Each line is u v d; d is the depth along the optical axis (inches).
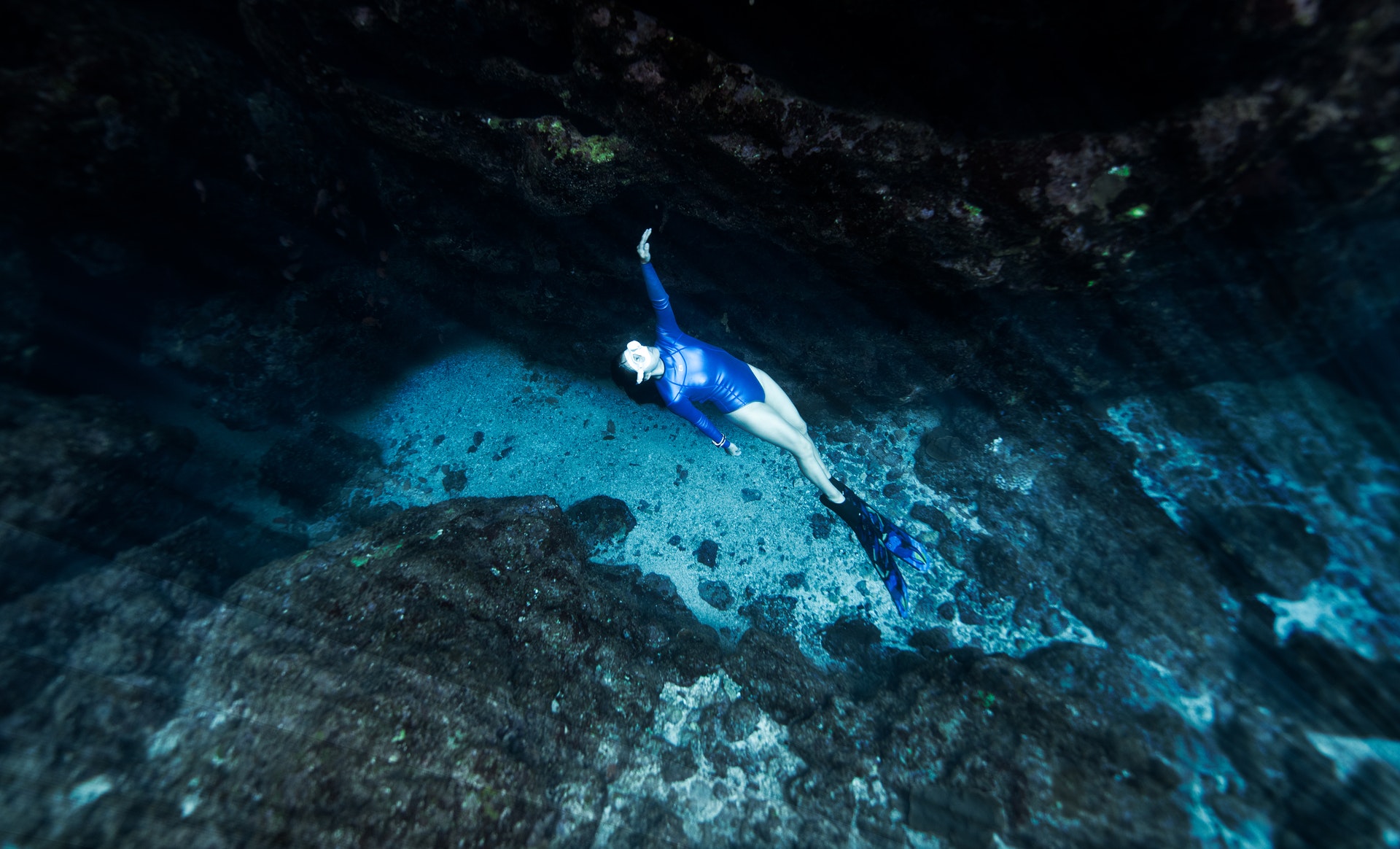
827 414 173.5
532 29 100.2
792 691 113.7
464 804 81.0
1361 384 136.8
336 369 177.3
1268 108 75.7
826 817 95.0
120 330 158.1
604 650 112.5
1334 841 87.7
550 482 168.6
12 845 73.7
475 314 191.8
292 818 75.4
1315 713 104.0
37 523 108.5
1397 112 71.5
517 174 124.2
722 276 149.0
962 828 90.5
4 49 99.0
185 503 149.1
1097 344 136.1
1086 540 137.4
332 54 116.5
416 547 112.3
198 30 140.6
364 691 86.9
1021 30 78.0
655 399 120.0
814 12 82.9
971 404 160.1
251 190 149.6
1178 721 104.2
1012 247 100.4
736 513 158.7
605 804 92.7
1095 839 87.7
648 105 99.3
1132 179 87.1
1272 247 102.6
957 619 135.5
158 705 90.7
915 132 90.4
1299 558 120.8
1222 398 145.6
